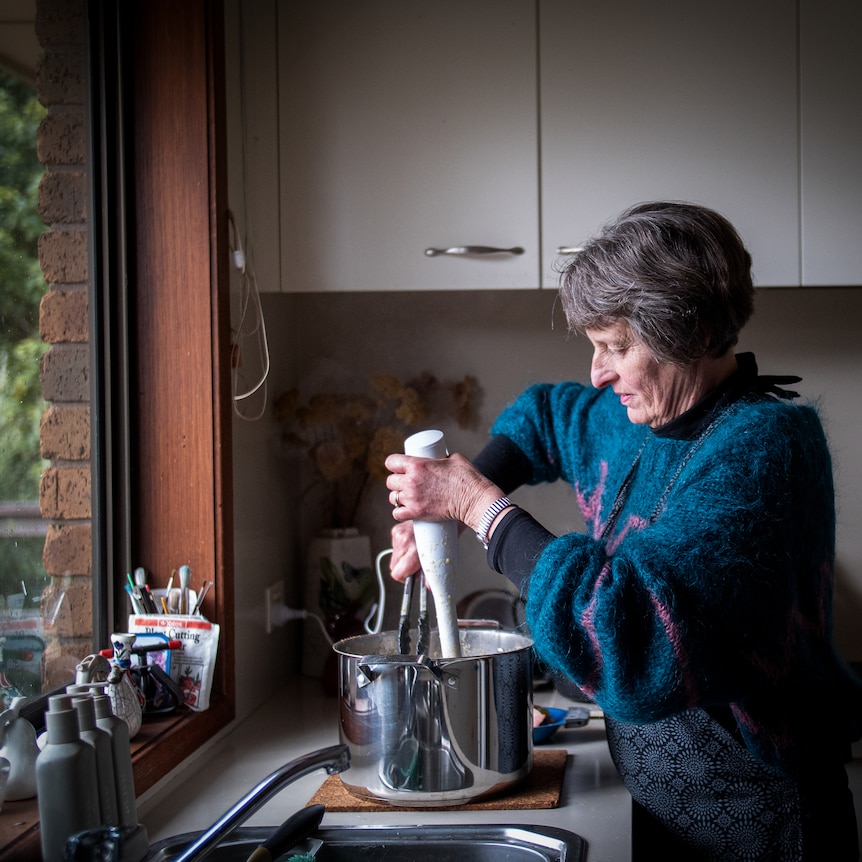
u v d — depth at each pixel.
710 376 1.11
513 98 1.69
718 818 1.14
